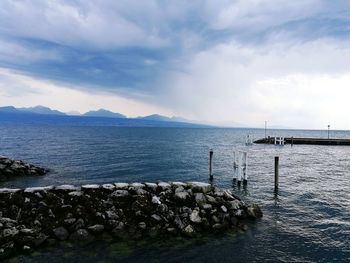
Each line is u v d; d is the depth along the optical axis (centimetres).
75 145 7056
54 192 1448
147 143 8644
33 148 6069
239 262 1152
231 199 1641
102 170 3503
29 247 1141
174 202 1512
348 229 1545
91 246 1214
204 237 1352
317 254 1244
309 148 7412
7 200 1344
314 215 1778
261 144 8738
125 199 1476
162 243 1275
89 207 1385
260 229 1492
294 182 2886
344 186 2720
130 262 1116
